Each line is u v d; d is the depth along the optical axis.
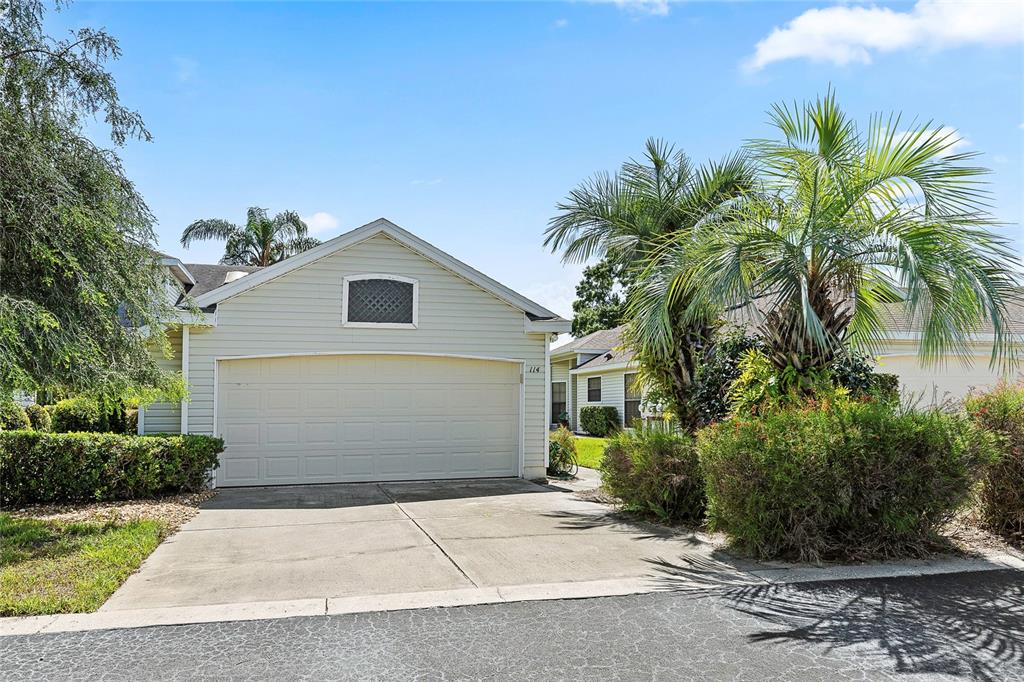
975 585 5.66
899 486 6.48
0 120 6.60
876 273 8.19
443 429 12.87
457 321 12.91
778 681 3.82
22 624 4.68
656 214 11.05
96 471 9.84
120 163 7.76
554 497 10.80
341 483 12.23
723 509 6.75
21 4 7.22
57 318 6.71
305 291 12.13
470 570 6.17
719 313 8.31
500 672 3.92
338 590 5.54
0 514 8.77
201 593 5.45
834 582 5.76
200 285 16.72
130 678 3.82
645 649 4.28
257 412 11.91
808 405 6.92
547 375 13.42
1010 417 7.36
